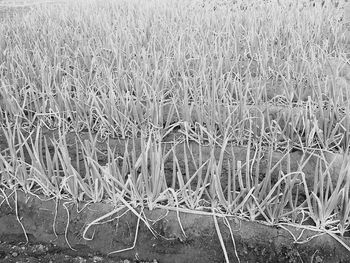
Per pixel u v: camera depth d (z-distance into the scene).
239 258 1.71
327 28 3.74
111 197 1.83
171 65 2.93
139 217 1.75
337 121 2.24
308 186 2.00
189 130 2.38
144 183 1.82
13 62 3.21
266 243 1.69
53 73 2.91
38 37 3.91
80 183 1.82
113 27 4.07
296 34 3.52
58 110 2.38
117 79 2.74
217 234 1.74
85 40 3.58
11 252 1.83
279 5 4.77
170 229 1.77
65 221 1.86
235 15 4.41
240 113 2.29
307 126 2.14
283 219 1.73
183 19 4.35
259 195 1.69
